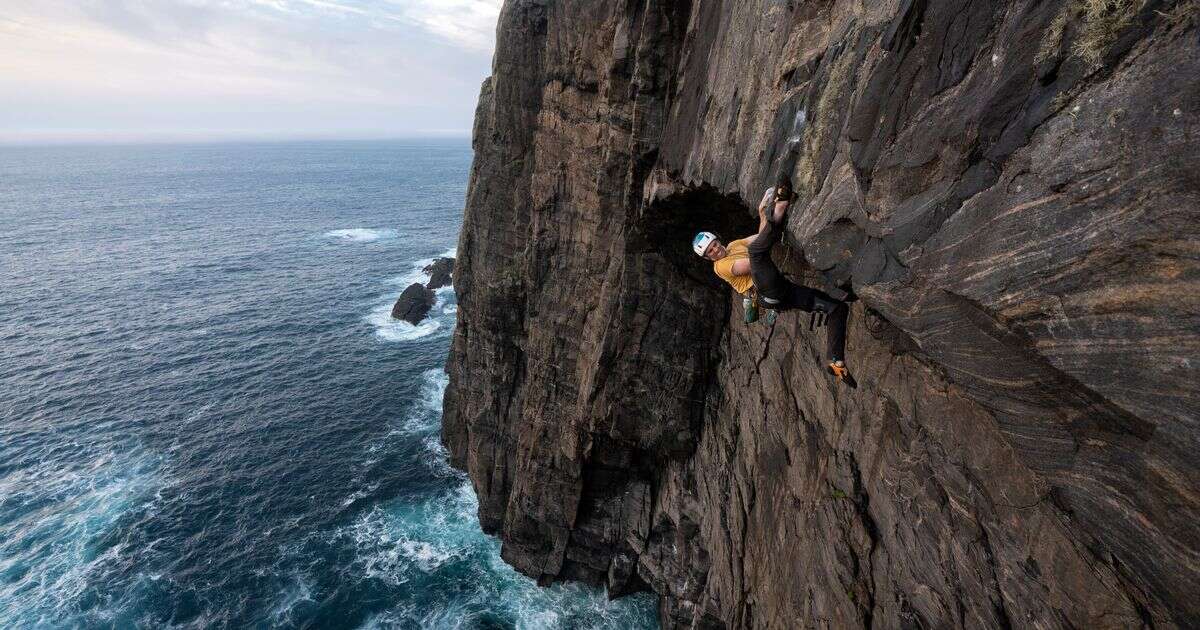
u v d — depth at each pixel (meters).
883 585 12.00
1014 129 5.68
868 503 12.85
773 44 11.68
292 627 33.72
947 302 6.82
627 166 26.14
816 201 9.54
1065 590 7.20
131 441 50.56
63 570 37.22
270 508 42.75
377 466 47.31
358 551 38.84
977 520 9.06
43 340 70.94
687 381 28.05
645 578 32.28
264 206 190.62
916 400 10.83
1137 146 4.53
